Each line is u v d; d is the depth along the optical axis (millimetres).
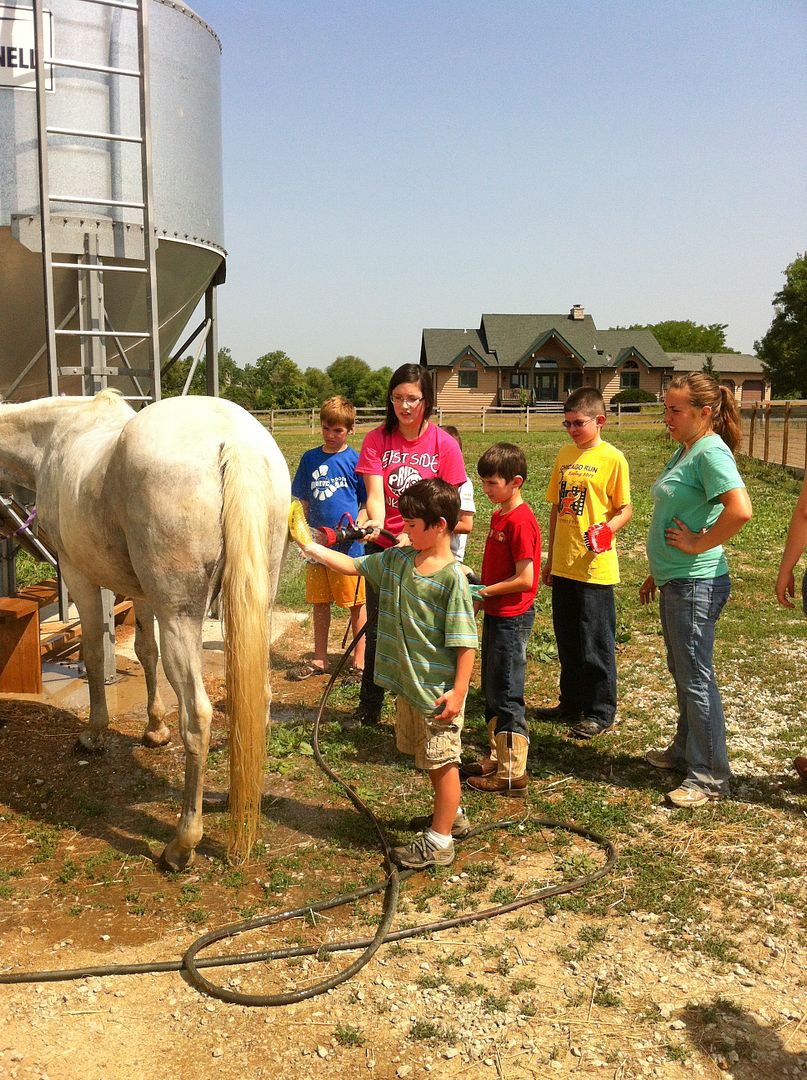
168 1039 2412
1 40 4801
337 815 3752
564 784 4066
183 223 5648
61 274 5254
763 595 7805
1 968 2711
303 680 5566
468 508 4445
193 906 3070
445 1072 2285
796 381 48844
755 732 4707
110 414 4070
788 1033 2443
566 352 46438
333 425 5441
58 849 3461
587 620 4504
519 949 2811
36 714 4910
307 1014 2502
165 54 5395
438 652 3188
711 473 3652
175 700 5141
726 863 3359
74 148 5008
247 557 2988
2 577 6141
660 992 2607
